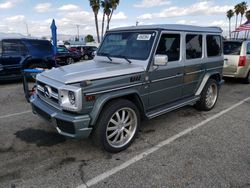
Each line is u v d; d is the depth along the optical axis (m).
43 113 3.53
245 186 2.80
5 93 7.55
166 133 4.33
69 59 17.09
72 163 3.30
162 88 4.13
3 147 3.75
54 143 3.90
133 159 3.41
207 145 3.85
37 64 9.73
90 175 3.02
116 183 2.86
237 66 8.61
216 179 2.93
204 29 5.09
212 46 5.41
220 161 3.35
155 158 3.43
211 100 5.69
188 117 5.21
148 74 3.79
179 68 4.39
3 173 3.04
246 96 7.20
